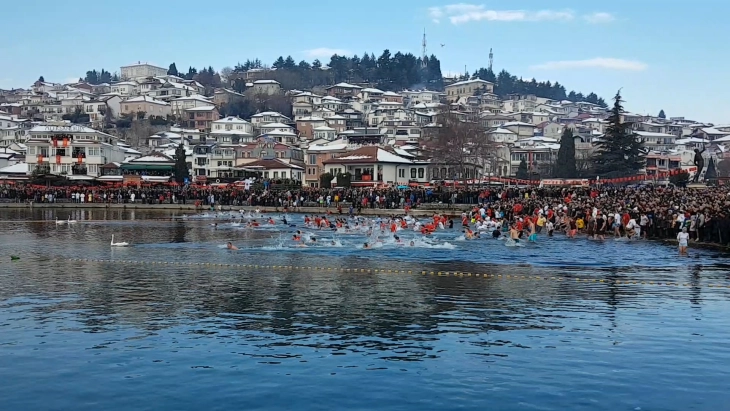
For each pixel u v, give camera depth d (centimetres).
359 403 1630
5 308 2686
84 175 14162
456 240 5716
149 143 19888
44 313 2592
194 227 7269
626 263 4150
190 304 2781
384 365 1917
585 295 3003
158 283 3347
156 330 2317
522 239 5769
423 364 1925
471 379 1798
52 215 9281
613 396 1673
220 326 2375
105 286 3247
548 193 9094
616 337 2219
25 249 4975
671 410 1588
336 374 1839
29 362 1952
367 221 7412
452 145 13362
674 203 6116
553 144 18450
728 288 3192
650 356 1998
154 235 6247
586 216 6331
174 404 1631
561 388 1730
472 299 2902
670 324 2405
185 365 1920
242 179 13875
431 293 3056
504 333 2277
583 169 16400
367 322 2439
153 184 12656
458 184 12469
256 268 3941
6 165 15875
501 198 9038
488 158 13975
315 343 2148
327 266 4034
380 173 12519
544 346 2108
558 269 3888
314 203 10344
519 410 1585
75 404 1638
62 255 4600
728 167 16462
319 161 14988
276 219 8562
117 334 2262
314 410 1589
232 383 1770
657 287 3219
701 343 2144
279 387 1741
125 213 9869
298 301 2852
